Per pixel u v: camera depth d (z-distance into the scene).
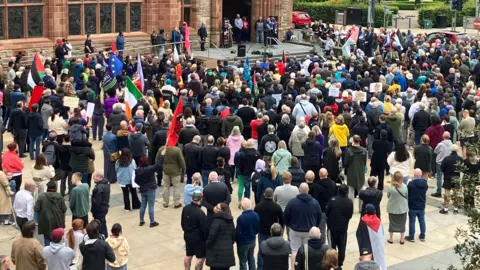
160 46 45.59
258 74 34.50
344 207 17.89
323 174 18.83
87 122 27.28
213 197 18.22
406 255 19.91
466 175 13.33
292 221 17.56
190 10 49.62
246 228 16.81
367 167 27.30
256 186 20.11
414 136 29.28
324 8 75.38
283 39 55.47
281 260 15.60
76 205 18.66
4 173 20.67
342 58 44.78
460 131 26.61
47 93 27.39
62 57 40.50
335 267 14.81
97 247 15.34
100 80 35.84
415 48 49.50
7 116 30.36
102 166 26.86
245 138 26.20
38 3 41.75
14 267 18.22
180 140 23.83
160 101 29.06
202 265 17.23
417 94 30.39
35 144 28.14
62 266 15.41
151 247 19.92
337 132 24.77
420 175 20.42
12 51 40.53
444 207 22.98
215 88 28.80
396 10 80.81
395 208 20.16
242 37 53.25
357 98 29.02
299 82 32.72
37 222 18.89
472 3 80.56
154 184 21.02
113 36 45.03
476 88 37.78
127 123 24.61
